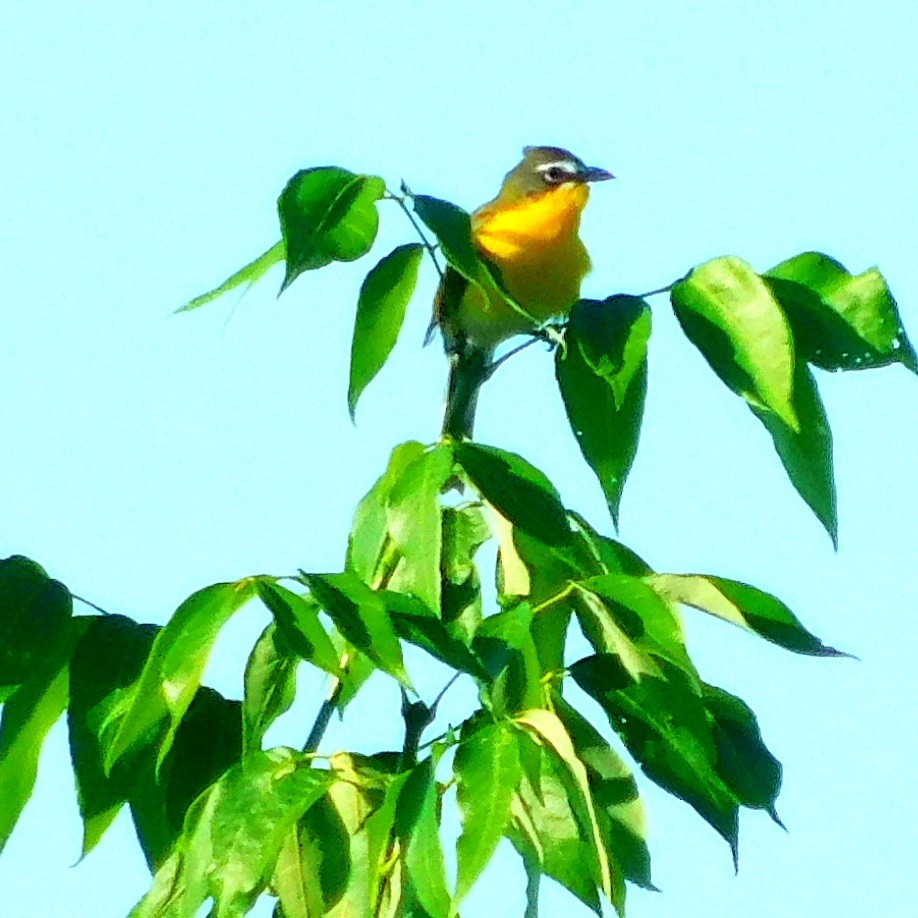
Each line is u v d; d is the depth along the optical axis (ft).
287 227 17.98
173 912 19.06
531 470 19.19
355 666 21.48
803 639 19.36
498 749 16.65
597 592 19.36
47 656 20.12
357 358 19.76
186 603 17.74
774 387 18.67
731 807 20.06
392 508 18.75
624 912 20.06
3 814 20.13
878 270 20.18
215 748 20.72
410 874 16.75
